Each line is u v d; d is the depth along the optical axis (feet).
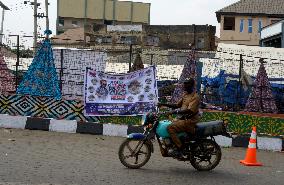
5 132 41.68
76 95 51.72
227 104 58.23
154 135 29.30
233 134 46.09
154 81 49.42
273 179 27.73
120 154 28.32
